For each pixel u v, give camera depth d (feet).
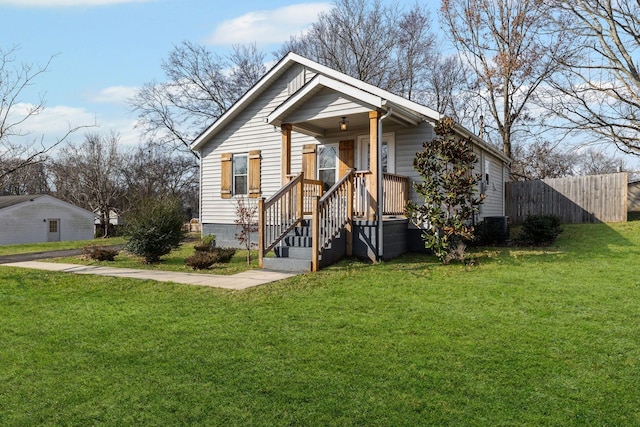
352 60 90.68
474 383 11.18
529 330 15.23
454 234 30.37
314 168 40.96
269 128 44.24
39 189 119.24
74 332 15.79
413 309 18.11
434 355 13.04
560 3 57.16
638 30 53.52
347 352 13.35
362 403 10.19
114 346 14.28
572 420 9.44
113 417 9.78
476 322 16.21
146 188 102.01
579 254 31.37
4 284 24.61
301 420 9.50
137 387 11.22
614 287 21.27
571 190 54.13
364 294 20.86
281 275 26.17
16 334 15.76
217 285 23.11
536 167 87.66
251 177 45.03
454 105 91.09
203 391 10.91
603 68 55.52
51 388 11.27
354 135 38.91
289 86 42.96
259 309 18.48
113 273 27.73
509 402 10.21
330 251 29.17
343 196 31.12
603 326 15.51
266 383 11.30
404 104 34.76
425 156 29.66
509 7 70.38
